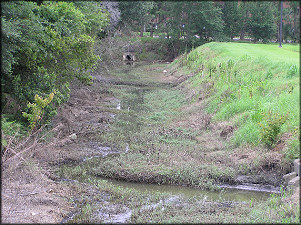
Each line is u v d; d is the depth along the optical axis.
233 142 11.42
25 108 11.17
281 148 9.99
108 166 9.69
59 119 14.00
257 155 9.98
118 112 17.00
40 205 7.21
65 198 7.74
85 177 9.29
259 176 9.16
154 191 8.51
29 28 11.71
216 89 17.48
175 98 20.22
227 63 20.97
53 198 7.58
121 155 10.77
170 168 9.47
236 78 17.47
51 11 13.45
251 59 19.80
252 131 11.23
